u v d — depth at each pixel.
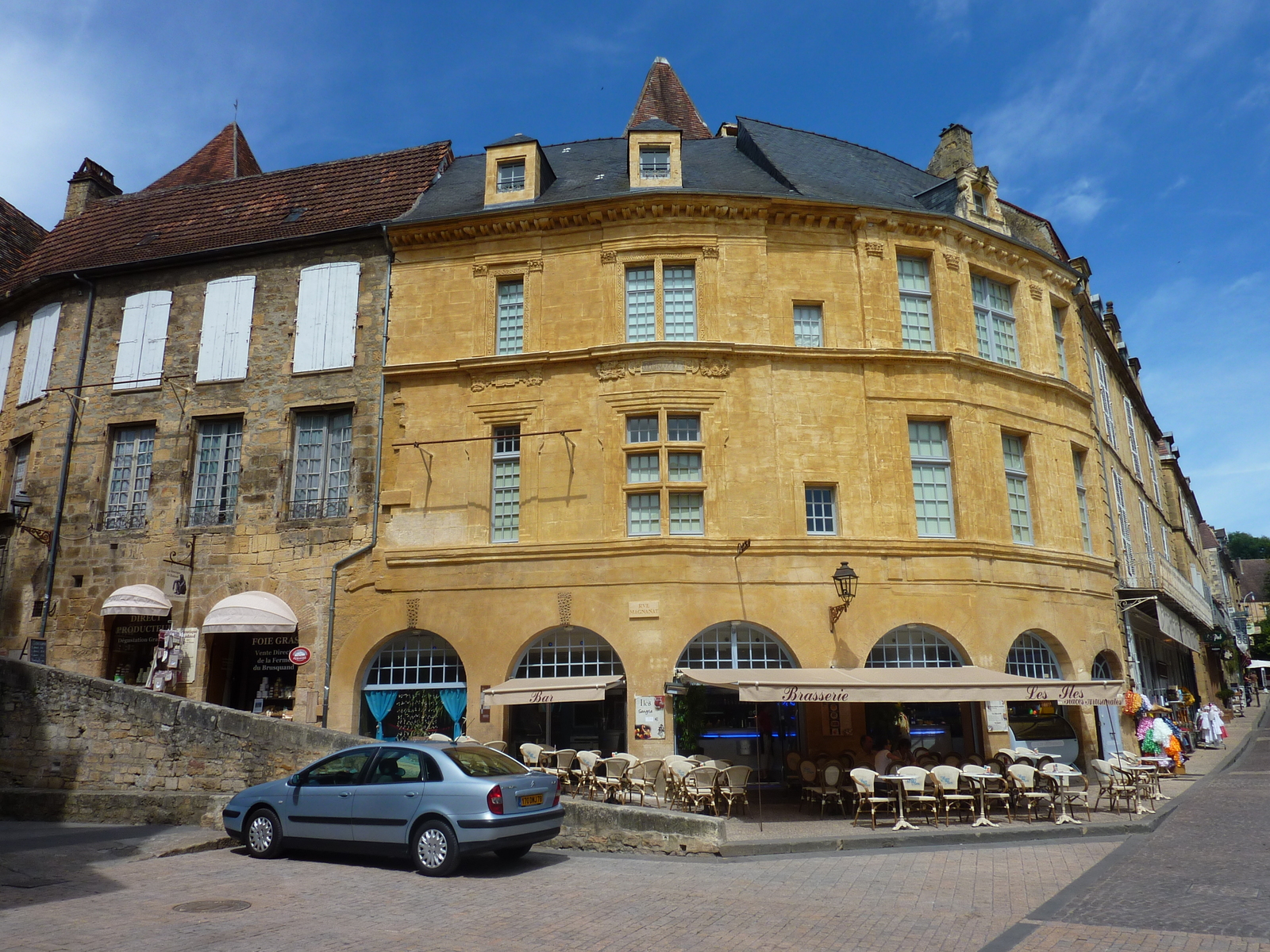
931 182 23.28
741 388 17.66
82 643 19.00
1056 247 25.56
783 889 8.98
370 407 18.78
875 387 18.11
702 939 7.05
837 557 17.05
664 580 16.53
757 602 16.66
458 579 17.36
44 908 7.98
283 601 18.08
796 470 17.44
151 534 19.19
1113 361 27.25
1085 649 18.91
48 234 25.77
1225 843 11.16
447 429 18.31
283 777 13.20
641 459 17.52
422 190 21.36
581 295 18.39
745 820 13.52
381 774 10.34
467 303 18.89
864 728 17.03
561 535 17.20
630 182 19.02
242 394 19.59
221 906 8.12
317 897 8.51
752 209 18.38
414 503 18.02
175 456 19.59
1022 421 19.55
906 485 17.81
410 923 7.51
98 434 20.23
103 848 10.96
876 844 11.62
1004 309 20.58
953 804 13.65
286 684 18.22
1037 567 18.59
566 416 17.81
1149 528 30.20
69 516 19.84
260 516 18.73
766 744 17.28
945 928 7.38
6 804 13.70
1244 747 27.44
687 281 18.39
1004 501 18.64
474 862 10.46
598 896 8.62
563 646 17.20
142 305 20.83
